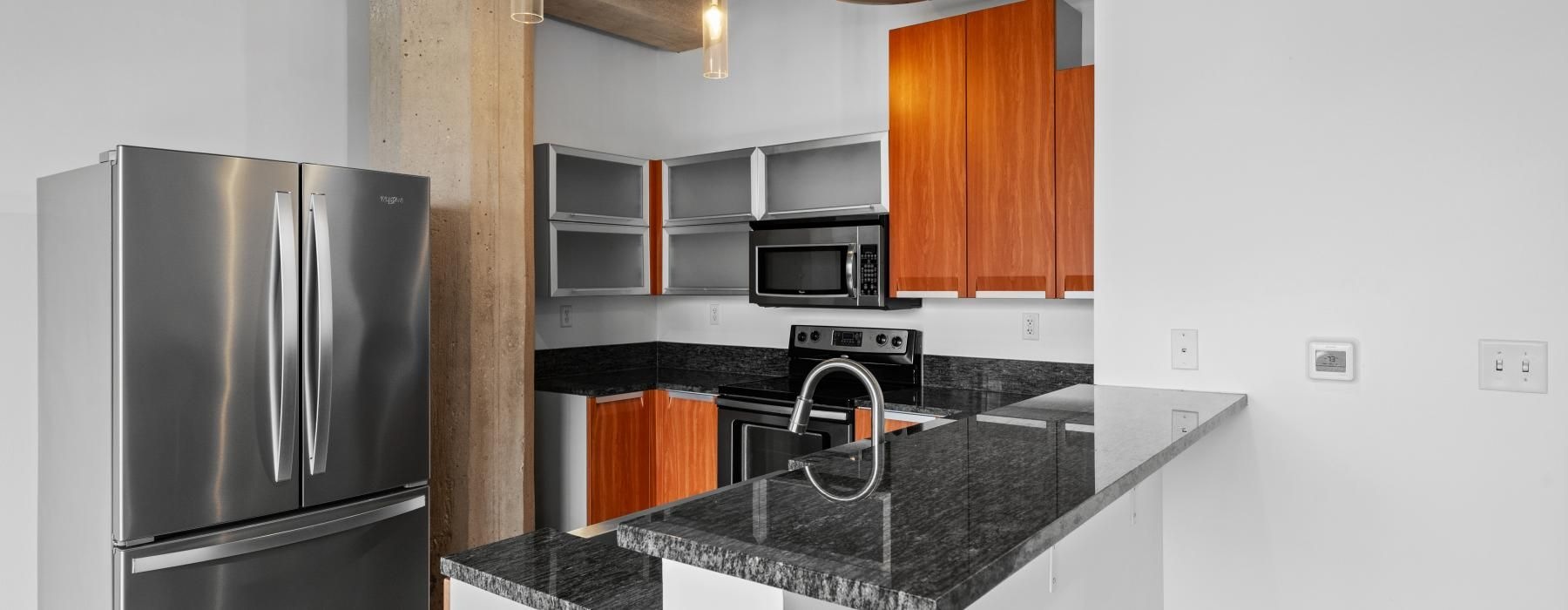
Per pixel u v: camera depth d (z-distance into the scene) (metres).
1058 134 3.00
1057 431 1.65
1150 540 2.06
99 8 2.68
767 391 3.55
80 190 2.23
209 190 2.24
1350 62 1.96
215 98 2.94
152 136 2.79
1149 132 2.22
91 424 2.22
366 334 2.57
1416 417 1.90
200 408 2.23
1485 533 1.83
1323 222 1.99
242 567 2.31
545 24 4.01
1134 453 1.43
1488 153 1.82
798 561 0.86
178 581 2.19
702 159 4.01
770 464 3.55
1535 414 1.78
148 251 2.14
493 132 3.09
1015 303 3.52
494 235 3.09
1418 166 1.89
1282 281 2.04
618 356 4.43
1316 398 2.01
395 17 3.16
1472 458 1.84
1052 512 1.06
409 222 2.70
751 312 4.30
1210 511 2.13
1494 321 1.82
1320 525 2.00
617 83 4.35
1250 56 2.08
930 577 0.81
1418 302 1.89
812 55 4.02
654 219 4.23
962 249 3.24
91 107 2.67
